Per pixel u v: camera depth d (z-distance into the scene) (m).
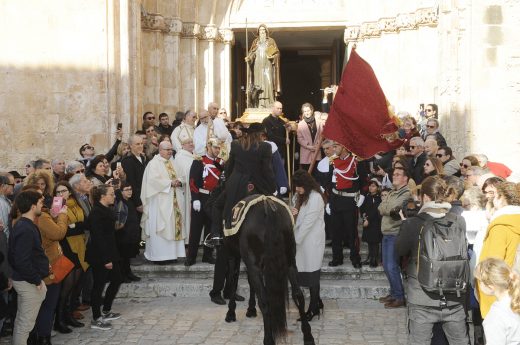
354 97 10.31
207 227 12.05
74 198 9.53
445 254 6.33
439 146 12.11
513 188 6.69
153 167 12.00
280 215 8.13
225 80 19.58
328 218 12.70
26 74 15.49
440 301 6.41
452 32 13.63
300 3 19.62
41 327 8.55
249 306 9.94
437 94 15.91
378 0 18.55
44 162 10.52
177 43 18.41
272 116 13.87
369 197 11.45
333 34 21.95
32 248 7.95
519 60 12.59
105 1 15.40
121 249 10.95
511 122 12.63
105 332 9.30
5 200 9.06
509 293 5.20
